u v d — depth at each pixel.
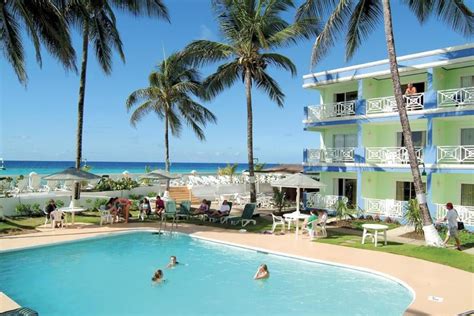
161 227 18.97
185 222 20.86
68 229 18.03
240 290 10.77
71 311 9.28
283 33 23.17
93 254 14.56
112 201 21.05
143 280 11.62
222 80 25.77
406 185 23.92
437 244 14.77
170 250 15.30
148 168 38.72
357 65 23.92
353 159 24.38
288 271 12.43
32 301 9.91
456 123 21.69
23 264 13.10
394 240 16.42
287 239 16.52
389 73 22.53
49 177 18.30
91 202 23.66
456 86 21.59
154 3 22.92
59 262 13.42
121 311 9.28
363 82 24.17
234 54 24.84
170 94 33.09
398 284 10.88
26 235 16.50
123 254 14.60
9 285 11.05
